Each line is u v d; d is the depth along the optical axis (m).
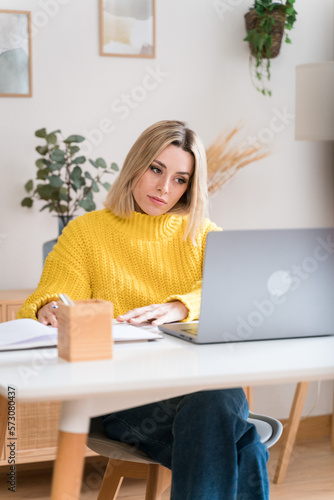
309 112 2.82
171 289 1.80
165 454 1.39
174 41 3.04
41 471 2.75
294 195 3.28
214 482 1.23
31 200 2.81
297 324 1.30
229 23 3.11
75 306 1.10
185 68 3.06
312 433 3.27
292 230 1.24
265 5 3.02
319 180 3.31
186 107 3.08
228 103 3.13
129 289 1.77
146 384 0.97
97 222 1.83
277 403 3.23
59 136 2.90
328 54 3.28
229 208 3.17
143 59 3.00
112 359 1.12
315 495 2.58
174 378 0.98
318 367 1.06
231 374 1.01
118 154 2.99
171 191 1.78
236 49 3.13
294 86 3.23
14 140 2.84
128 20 2.96
